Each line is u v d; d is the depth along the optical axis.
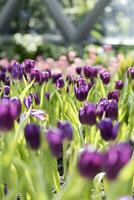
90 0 10.63
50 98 2.15
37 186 1.16
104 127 1.22
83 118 1.40
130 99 2.32
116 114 1.55
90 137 1.67
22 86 2.28
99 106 1.54
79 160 0.90
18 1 8.07
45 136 1.08
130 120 1.98
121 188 1.05
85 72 2.46
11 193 1.24
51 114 2.18
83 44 8.01
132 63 4.06
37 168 1.14
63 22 8.02
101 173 1.32
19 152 1.45
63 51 7.55
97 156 0.88
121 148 0.92
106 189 1.36
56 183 1.52
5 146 1.32
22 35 9.05
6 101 1.37
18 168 1.31
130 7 9.59
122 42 8.38
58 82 2.29
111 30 9.53
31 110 1.32
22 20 10.01
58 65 4.85
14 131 1.43
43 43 7.98
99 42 8.33
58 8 7.99
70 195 0.99
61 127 1.16
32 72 2.22
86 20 7.91
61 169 2.17
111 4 9.53
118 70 3.90
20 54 7.79
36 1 9.96
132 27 9.62
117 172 0.92
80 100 1.89
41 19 10.04
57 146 0.99
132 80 2.42
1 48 7.88
